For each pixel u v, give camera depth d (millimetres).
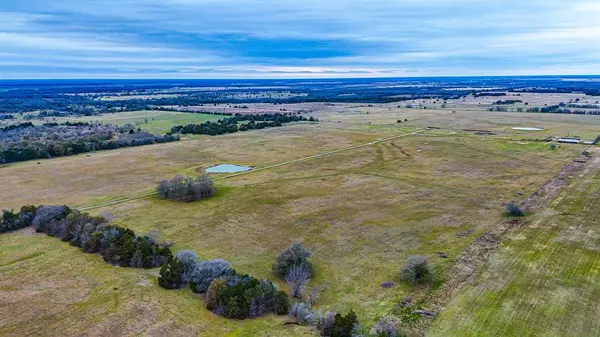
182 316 42906
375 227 66625
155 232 64500
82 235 59875
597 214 69625
